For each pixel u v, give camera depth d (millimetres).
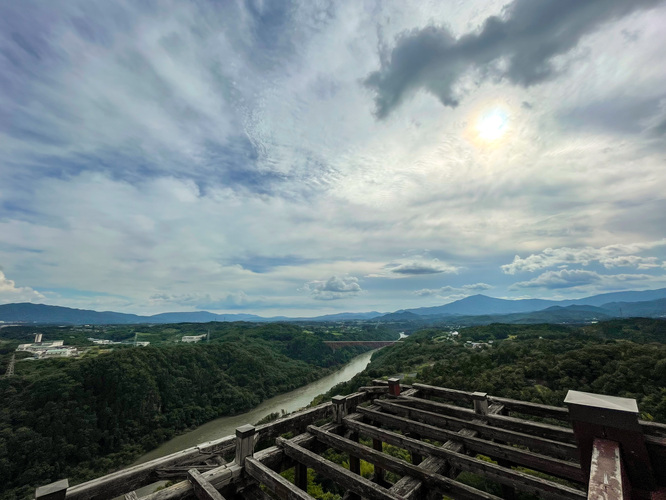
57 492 3775
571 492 3572
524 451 4656
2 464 37688
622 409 2457
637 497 2395
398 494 3965
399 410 7031
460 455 4621
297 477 5723
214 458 5352
